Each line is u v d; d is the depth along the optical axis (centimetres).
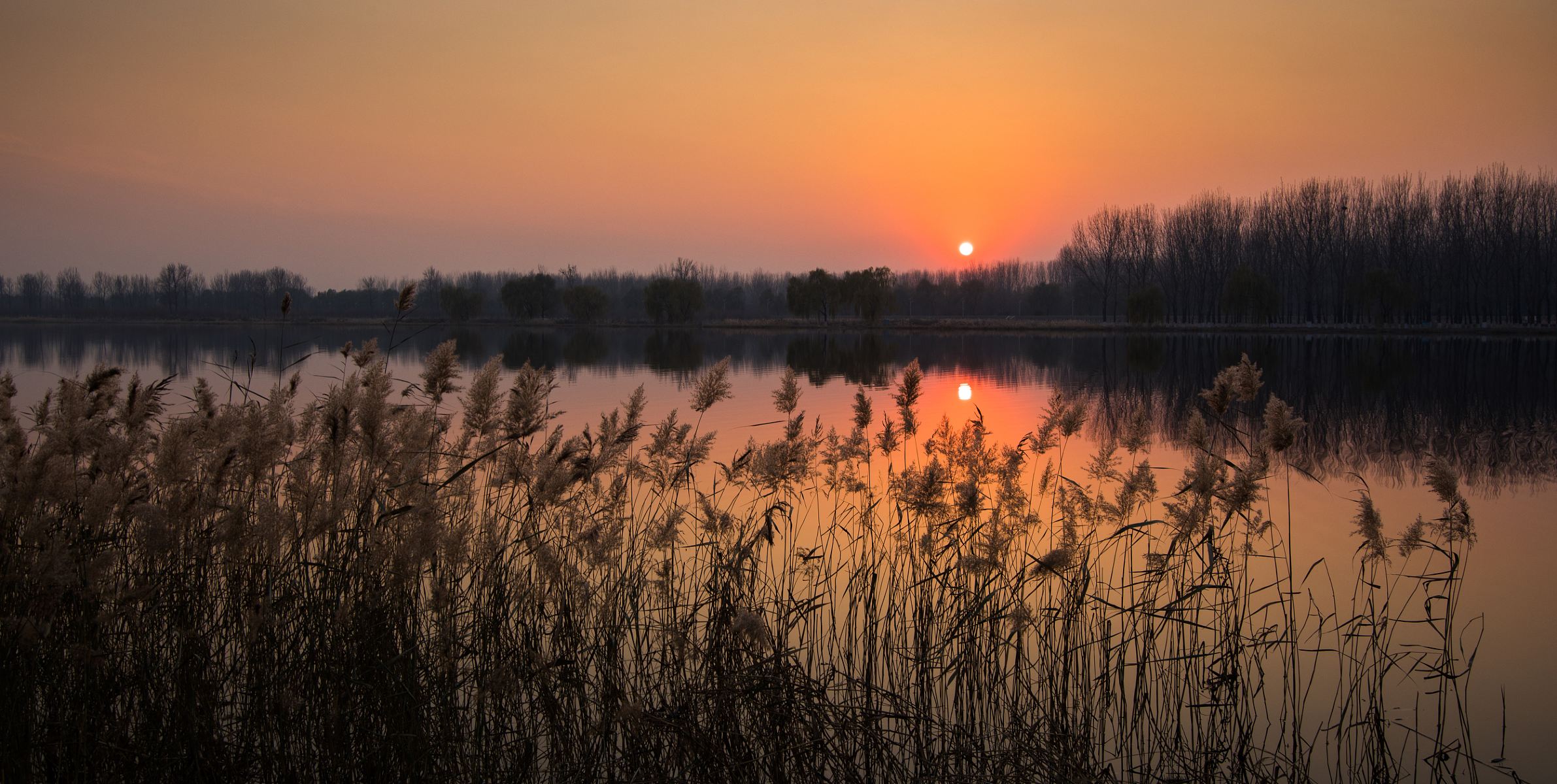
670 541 498
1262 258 6706
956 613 530
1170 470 1173
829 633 570
